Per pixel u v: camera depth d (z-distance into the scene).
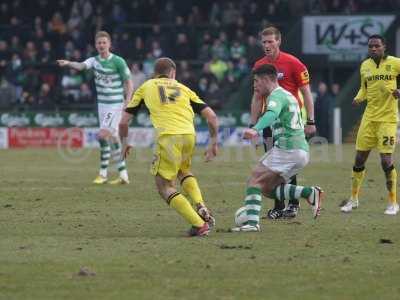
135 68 87.38
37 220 35.88
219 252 28.75
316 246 29.88
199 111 32.22
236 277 25.41
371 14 92.06
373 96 38.47
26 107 91.56
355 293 23.80
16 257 27.97
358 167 38.94
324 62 93.25
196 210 32.44
